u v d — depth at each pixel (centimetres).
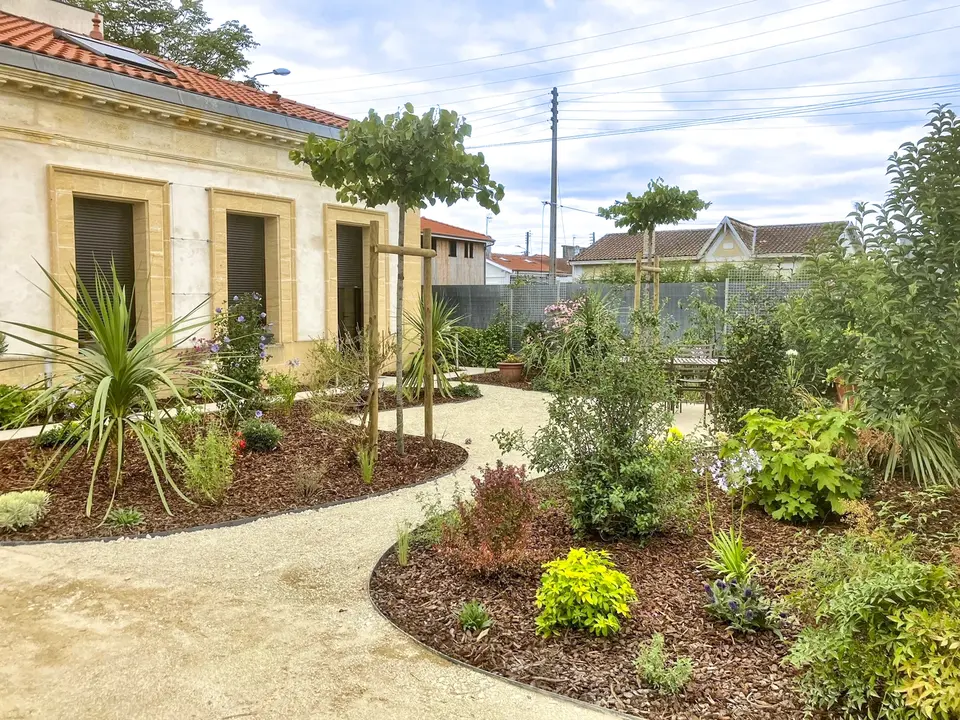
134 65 1109
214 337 798
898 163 359
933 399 346
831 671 258
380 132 598
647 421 438
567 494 451
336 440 699
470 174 645
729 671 283
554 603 318
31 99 868
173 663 297
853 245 415
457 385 1153
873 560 287
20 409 803
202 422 686
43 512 480
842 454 508
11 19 1138
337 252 1354
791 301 705
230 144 1105
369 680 284
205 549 438
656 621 325
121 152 965
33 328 546
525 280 2294
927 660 226
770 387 634
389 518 505
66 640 317
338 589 378
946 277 345
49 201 891
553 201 2291
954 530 356
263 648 311
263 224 1203
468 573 384
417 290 1476
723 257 3225
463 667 294
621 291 1402
